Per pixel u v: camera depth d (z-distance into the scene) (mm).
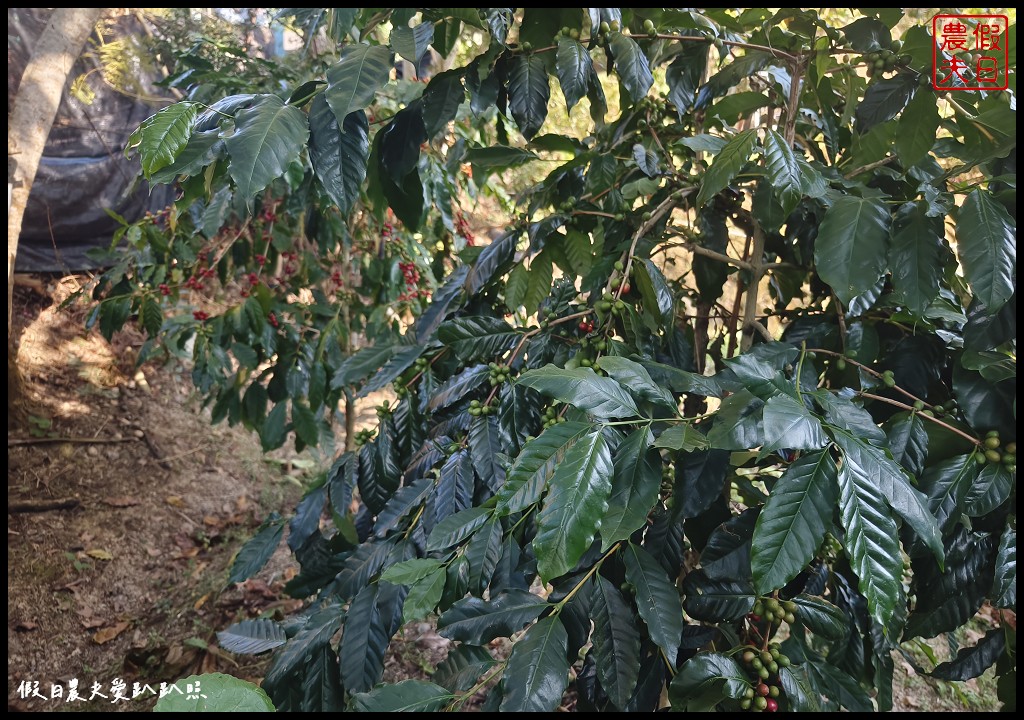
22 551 2682
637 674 777
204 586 2748
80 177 3836
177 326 2416
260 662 2338
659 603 776
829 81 1139
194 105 788
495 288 1294
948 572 888
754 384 692
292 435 4012
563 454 701
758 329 1112
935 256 827
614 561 877
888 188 1137
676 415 767
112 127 3945
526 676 705
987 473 780
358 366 1275
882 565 589
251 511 3328
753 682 741
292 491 3545
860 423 699
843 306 1108
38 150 2871
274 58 2793
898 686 2180
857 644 1002
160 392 3854
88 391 3629
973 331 823
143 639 2475
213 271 2430
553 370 747
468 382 1041
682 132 1339
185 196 870
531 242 1146
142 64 3318
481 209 3941
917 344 1026
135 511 3094
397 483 1139
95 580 2691
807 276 1303
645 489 696
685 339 1148
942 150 1093
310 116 831
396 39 843
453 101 1013
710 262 1279
